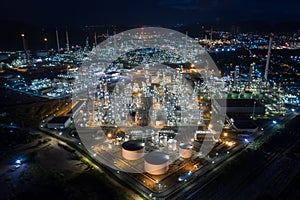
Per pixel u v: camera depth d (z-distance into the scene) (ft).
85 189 201.26
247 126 304.09
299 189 201.87
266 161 241.14
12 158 245.86
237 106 356.59
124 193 197.26
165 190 201.57
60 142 280.92
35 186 203.62
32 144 275.59
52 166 233.55
